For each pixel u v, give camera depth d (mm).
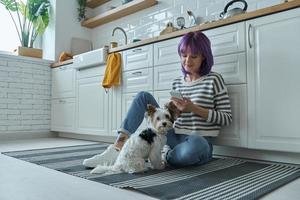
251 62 1762
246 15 1784
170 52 2203
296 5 1580
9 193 1118
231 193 1080
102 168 1453
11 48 3684
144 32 3305
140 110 1676
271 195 1082
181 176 1352
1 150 2354
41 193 1116
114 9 3434
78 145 2688
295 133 1571
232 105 1837
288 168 1545
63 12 3785
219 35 1921
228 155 1947
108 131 2773
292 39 1599
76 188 1184
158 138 1471
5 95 3240
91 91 2996
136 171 1413
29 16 3588
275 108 1652
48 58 3783
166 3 3070
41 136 3531
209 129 1689
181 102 1567
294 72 1587
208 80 1735
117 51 2699
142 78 2432
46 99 3596
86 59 2984
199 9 2762
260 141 1708
